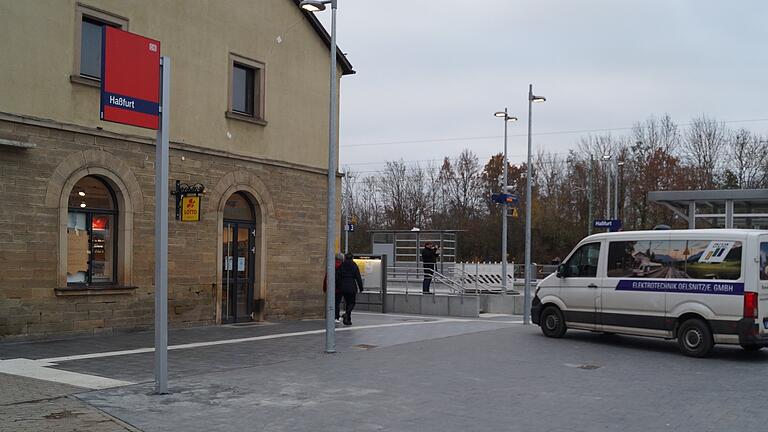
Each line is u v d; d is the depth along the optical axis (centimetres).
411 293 2539
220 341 1475
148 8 1616
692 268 1356
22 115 1346
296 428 771
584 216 6244
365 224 7212
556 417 830
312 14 2055
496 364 1224
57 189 1402
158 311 931
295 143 2019
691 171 5744
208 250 1747
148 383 1000
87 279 1487
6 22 1336
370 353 1345
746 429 775
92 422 779
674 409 875
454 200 7175
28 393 912
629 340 1576
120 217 1544
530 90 2167
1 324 1316
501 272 3378
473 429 773
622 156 6272
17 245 1338
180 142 1680
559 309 1595
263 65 1920
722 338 1292
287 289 1978
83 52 1492
